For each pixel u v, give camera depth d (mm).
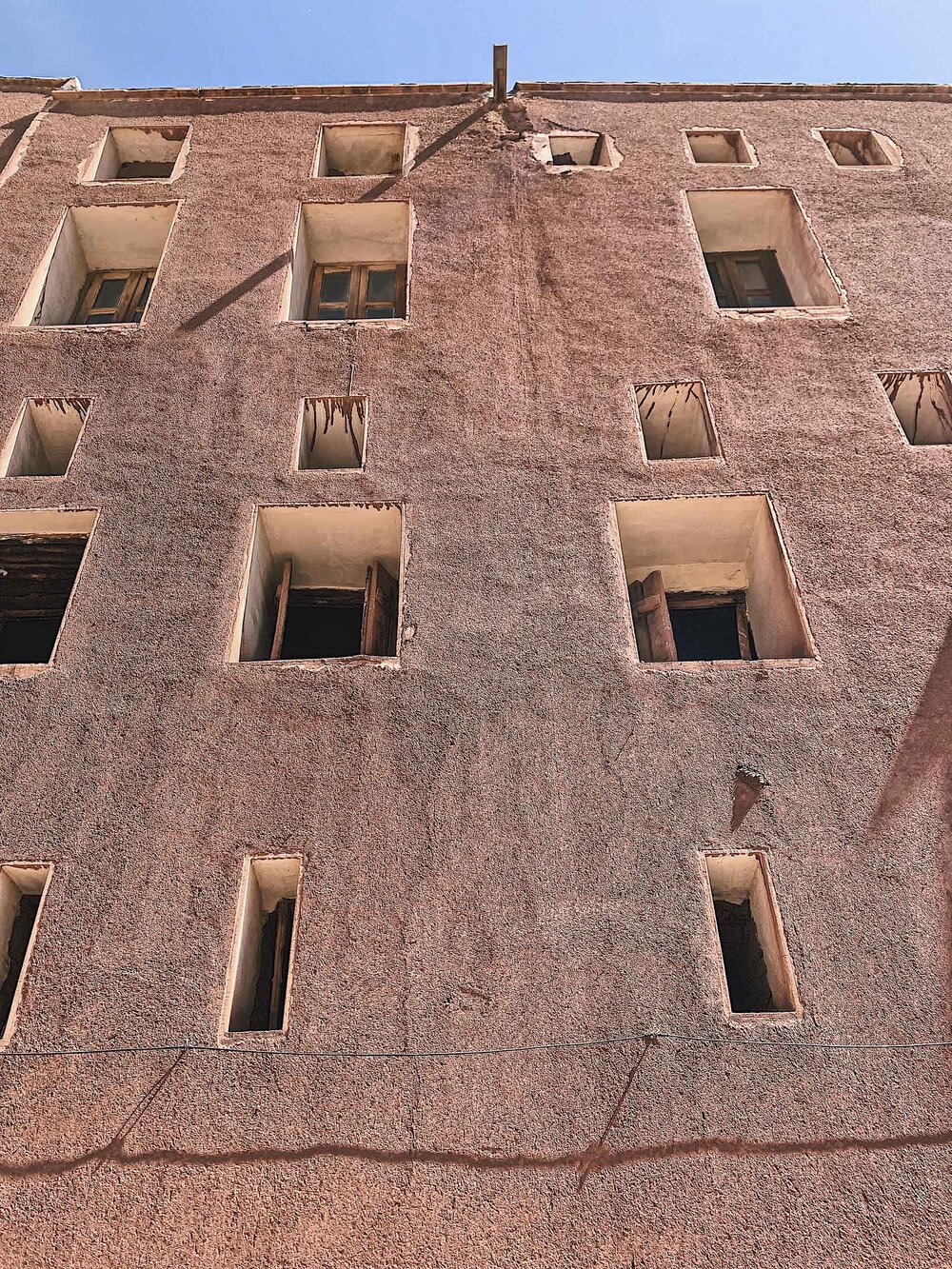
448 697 8570
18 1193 6352
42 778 8141
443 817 7918
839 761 8148
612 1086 6742
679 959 7238
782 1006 7324
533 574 9359
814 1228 6223
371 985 7152
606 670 8711
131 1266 6109
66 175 13898
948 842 7707
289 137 14586
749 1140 6535
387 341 11391
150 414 10688
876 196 13312
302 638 11695
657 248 12508
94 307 13594
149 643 8930
